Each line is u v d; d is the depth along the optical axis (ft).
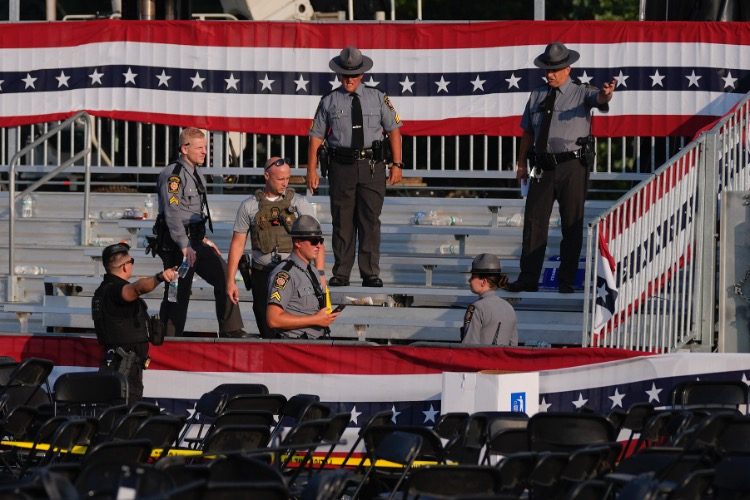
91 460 88.48
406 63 187.62
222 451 96.63
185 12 214.69
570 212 152.97
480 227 177.99
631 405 125.08
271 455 101.81
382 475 108.88
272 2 226.38
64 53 191.31
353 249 159.84
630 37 183.93
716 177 146.10
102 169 191.01
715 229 146.92
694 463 90.74
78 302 168.04
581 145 151.53
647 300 145.38
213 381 144.87
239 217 144.97
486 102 186.50
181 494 70.74
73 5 241.96
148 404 112.98
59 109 191.42
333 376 143.13
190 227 144.97
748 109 148.56
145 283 131.75
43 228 185.98
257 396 120.88
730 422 98.58
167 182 144.36
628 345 145.79
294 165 193.16
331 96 156.97
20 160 205.87
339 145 156.46
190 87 189.88
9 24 191.93
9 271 175.73
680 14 197.06
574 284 162.20
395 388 142.20
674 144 187.11
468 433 110.11
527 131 155.22
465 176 187.42
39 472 74.59
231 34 189.37
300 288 135.64
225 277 146.72
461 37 186.80
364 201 157.38
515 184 221.25
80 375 120.26
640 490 77.82
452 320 160.45
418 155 233.76
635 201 146.20
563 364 139.23
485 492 83.35
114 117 190.29
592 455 91.56
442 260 170.40
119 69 190.29
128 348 134.00
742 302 144.56
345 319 160.15
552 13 334.44
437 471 82.94
